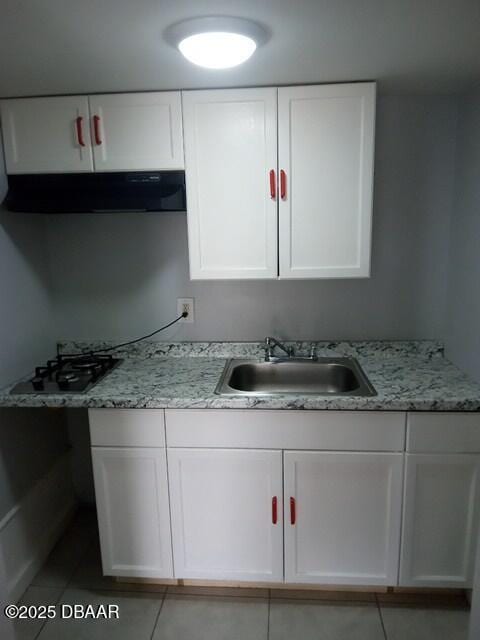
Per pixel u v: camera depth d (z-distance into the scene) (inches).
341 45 54.2
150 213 84.0
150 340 88.4
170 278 86.0
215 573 71.2
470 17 47.2
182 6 43.9
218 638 65.4
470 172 71.7
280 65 60.0
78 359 83.0
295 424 65.1
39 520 81.4
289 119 68.1
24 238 78.2
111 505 70.0
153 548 71.1
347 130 67.9
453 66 61.6
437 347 83.6
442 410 62.9
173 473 67.9
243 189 70.4
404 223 80.9
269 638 65.1
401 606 70.1
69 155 70.6
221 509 68.8
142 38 51.1
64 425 93.1
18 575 73.5
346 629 66.3
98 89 67.7
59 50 54.1
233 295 85.6
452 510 66.3
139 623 68.1
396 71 63.3
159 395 66.6
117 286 87.1
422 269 82.3
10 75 61.7
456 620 67.4
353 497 67.0
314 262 72.2
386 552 68.4
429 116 77.1
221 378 74.2
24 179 72.2
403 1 43.6
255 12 45.6
